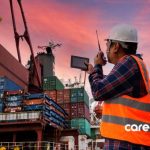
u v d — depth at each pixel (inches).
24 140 1807.3
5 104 1672.0
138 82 98.4
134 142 93.1
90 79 105.5
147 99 97.8
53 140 1862.7
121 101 98.0
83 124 2177.7
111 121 97.7
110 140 96.2
